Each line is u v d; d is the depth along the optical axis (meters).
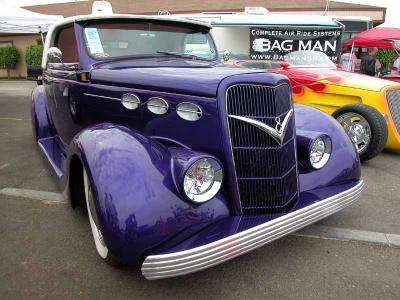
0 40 21.62
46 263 2.69
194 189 2.23
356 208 3.63
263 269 2.65
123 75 3.00
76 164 2.71
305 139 2.96
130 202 2.10
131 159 2.23
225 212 2.41
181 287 2.46
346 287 2.47
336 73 6.13
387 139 5.11
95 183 2.18
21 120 7.89
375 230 3.20
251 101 2.47
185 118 2.60
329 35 10.06
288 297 2.37
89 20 3.51
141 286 2.46
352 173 3.10
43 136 4.86
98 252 2.66
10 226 3.21
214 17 10.15
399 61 11.52
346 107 5.09
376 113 4.88
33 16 11.91
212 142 2.49
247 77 2.45
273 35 9.95
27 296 2.36
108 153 2.26
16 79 20.77
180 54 3.88
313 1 19.14
